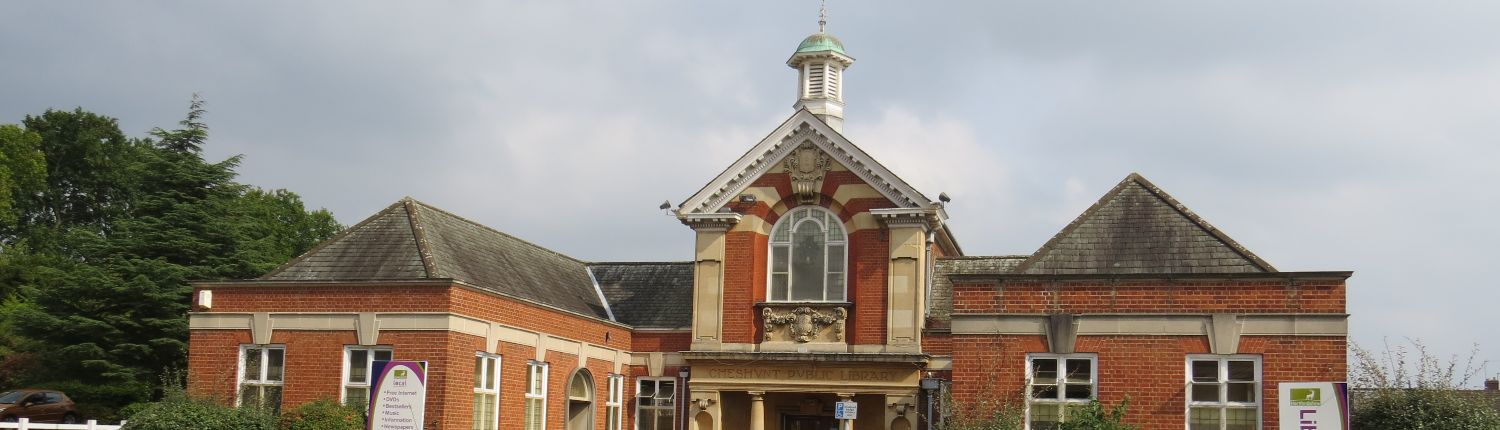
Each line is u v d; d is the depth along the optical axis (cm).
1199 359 2420
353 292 2669
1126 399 2341
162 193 3809
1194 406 2398
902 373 2942
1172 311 2434
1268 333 2388
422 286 2619
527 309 2895
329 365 2650
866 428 3055
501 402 2762
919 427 2967
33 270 4747
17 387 3584
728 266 3120
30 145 5734
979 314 2512
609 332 3278
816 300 3072
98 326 3441
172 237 3691
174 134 3941
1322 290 2378
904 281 2994
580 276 3600
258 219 4259
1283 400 2047
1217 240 2500
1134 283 2461
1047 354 2475
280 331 2700
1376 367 2347
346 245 2820
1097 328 2458
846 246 3086
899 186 3022
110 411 3306
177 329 3519
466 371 2636
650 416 3353
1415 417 2242
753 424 3022
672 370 3347
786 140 3136
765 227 3145
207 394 2645
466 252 2919
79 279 3491
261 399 2680
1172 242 2516
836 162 3102
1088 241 2556
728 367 3050
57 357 3497
